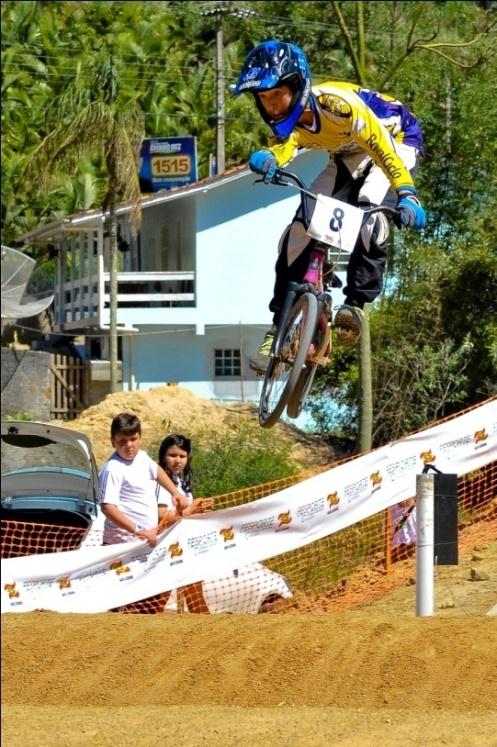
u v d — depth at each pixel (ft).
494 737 25.23
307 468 82.53
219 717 27.68
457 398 78.02
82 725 26.91
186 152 127.24
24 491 51.72
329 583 48.29
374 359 82.48
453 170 86.69
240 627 34.17
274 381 28.99
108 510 41.01
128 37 186.09
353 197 28.43
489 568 49.55
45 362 109.09
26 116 170.91
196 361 118.01
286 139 27.20
